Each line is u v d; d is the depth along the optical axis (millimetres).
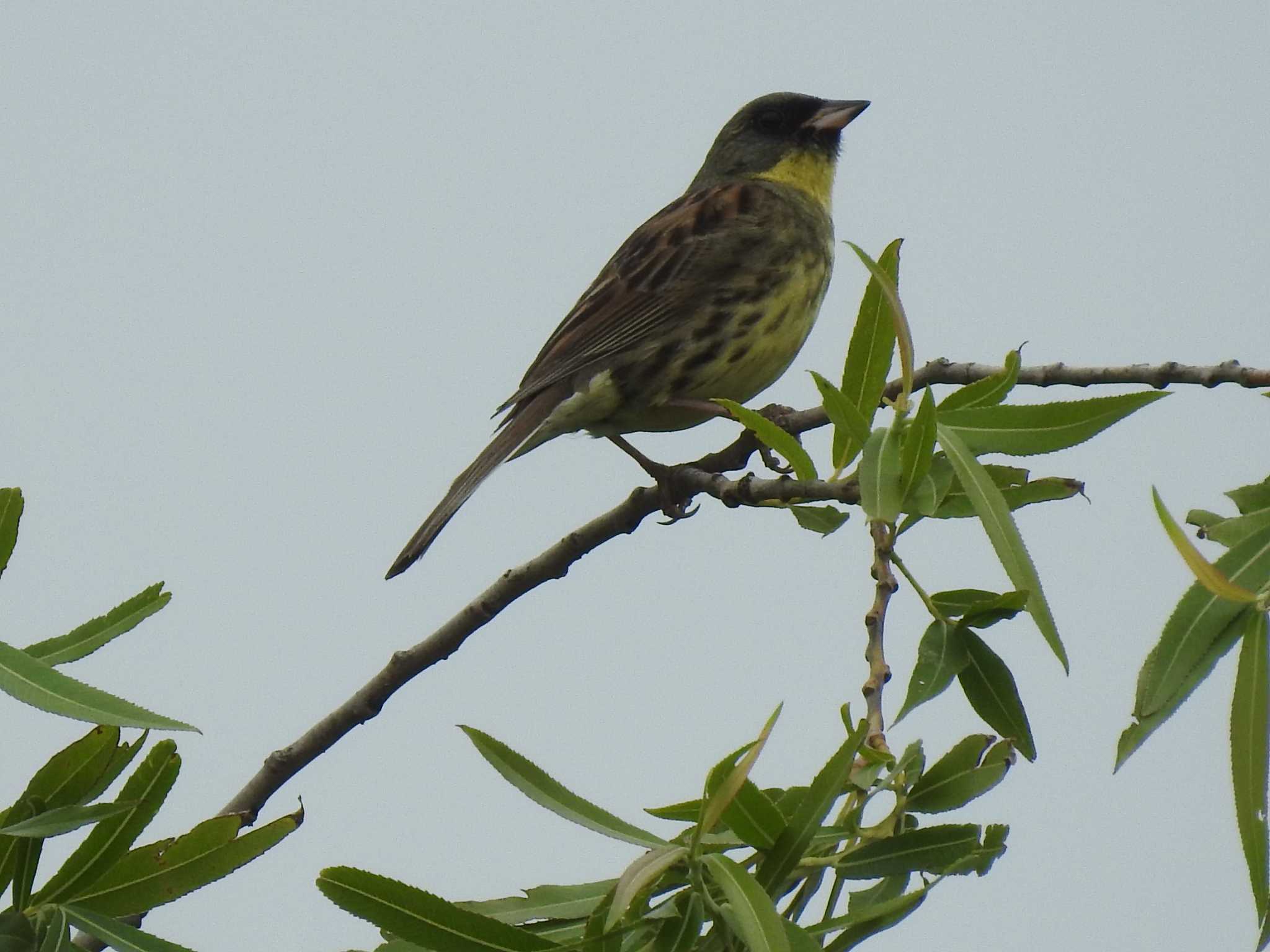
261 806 10992
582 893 6922
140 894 6879
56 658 7434
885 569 7867
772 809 6547
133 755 6895
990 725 8250
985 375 10219
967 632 8227
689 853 6191
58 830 6488
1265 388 8773
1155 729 7355
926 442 7840
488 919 6383
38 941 6691
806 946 6148
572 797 6809
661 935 6227
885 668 7629
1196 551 6246
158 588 7699
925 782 7352
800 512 10000
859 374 8914
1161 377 9172
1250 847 7254
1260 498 7816
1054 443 8227
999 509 7645
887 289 8156
